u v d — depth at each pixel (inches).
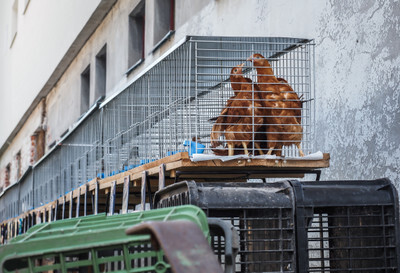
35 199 683.4
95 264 119.3
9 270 124.8
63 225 155.3
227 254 148.6
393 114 271.9
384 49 279.7
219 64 322.0
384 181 204.1
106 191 381.7
